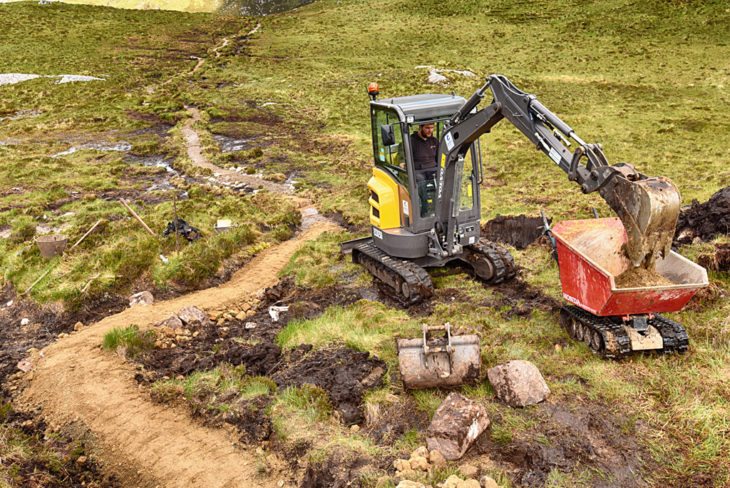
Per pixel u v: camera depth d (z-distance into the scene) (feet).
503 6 261.85
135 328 34.14
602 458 20.59
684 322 28.96
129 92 161.58
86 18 279.90
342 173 82.53
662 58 172.76
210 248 47.09
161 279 42.80
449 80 158.20
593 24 218.59
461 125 31.73
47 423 27.84
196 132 114.32
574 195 63.82
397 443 22.39
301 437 23.32
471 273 40.27
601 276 25.55
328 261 46.11
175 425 26.30
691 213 40.09
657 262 28.19
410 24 252.01
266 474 22.56
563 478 19.76
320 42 233.76
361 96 148.97
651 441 21.17
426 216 37.29
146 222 55.26
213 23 282.97
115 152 100.94
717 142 94.38
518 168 81.76
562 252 28.73
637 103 130.52
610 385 24.27
